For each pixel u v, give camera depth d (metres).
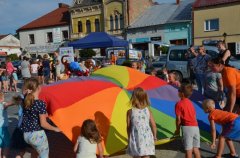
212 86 7.97
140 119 4.92
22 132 5.31
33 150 5.69
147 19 42.34
